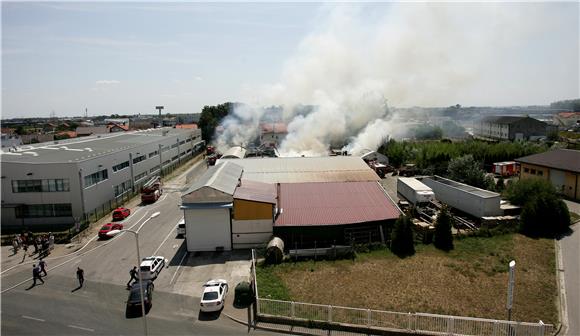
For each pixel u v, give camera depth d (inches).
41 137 4156.0
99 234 1334.9
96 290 949.8
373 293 878.4
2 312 848.3
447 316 716.0
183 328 770.8
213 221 1171.3
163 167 2620.6
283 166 1847.9
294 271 1001.5
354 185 1482.5
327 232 1179.3
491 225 1267.2
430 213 1371.8
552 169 1701.5
